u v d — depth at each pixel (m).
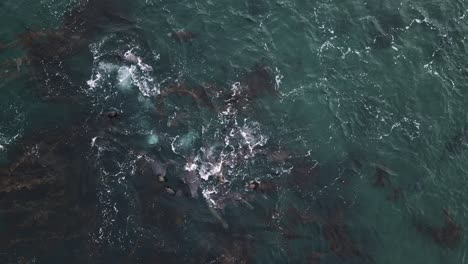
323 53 26.86
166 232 20.89
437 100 26.06
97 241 20.34
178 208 21.52
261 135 24.05
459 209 23.28
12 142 22.31
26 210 20.64
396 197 23.06
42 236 20.14
